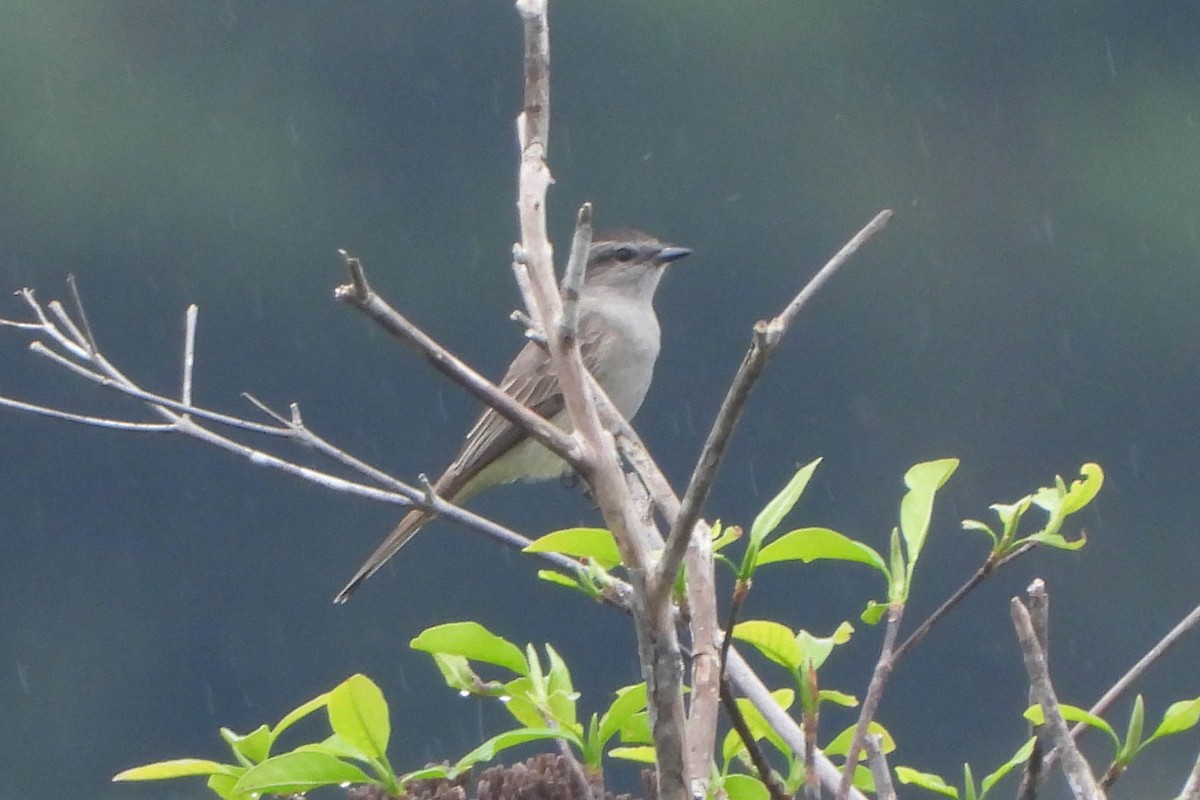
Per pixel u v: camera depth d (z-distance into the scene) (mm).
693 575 3459
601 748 3736
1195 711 3512
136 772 3818
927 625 3494
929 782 3688
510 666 3773
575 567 4105
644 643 3068
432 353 3018
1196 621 3607
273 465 4246
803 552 3545
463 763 3686
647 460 3760
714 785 3428
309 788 3686
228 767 3842
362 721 3668
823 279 3047
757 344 2893
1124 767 3533
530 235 3453
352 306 2961
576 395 3172
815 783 3447
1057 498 3732
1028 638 3275
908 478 3727
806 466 3613
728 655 3770
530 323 3650
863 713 3363
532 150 3574
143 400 4441
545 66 3615
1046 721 3236
